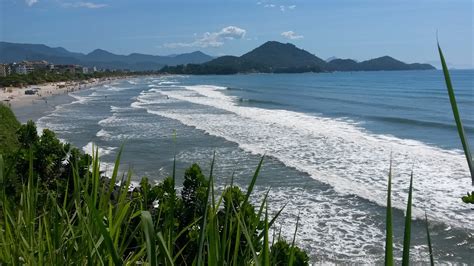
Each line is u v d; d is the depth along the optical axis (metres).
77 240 2.00
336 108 51.25
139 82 149.62
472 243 11.68
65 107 56.00
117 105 57.38
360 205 14.83
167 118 40.31
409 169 19.78
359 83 115.19
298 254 5.50
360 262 10.90
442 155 22.89
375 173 19.11
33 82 123.50
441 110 47.19
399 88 89.25
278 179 18.16
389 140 28.30
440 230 12.48
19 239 1.88
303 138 28.39
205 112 45.78
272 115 43.19
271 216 13.62
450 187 16.75
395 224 13.15
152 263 1.19
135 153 24.02
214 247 1.40
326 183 17.33
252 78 180.62
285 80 149.12
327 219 13.57
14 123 22.64
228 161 21.66
